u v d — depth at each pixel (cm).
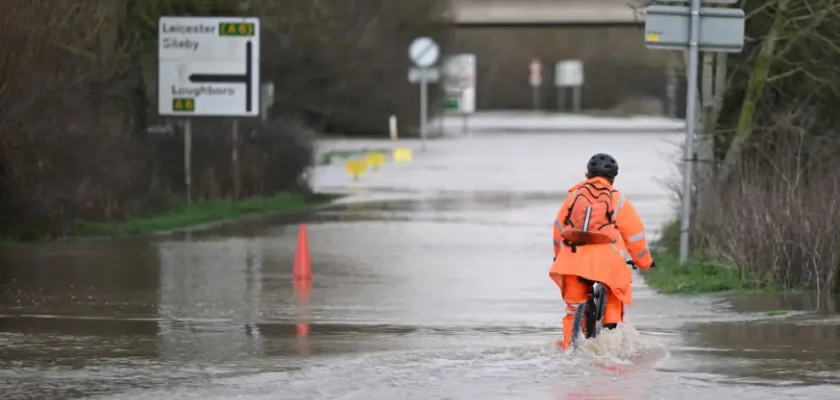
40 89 6750
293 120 12262
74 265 5988
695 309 4625
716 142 6606
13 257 6256
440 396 3103
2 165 6825
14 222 6944
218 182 9419
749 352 3709
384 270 5922
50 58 6819
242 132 9938
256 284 5412
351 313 4609
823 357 3628
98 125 7531
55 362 3584
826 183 5481
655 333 4078
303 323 4366
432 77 18038
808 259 5134
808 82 6412
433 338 4022
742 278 5212
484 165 14788
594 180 3528
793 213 5212
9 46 6500
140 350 3788
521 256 6512
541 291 5234
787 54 6356
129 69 8512
